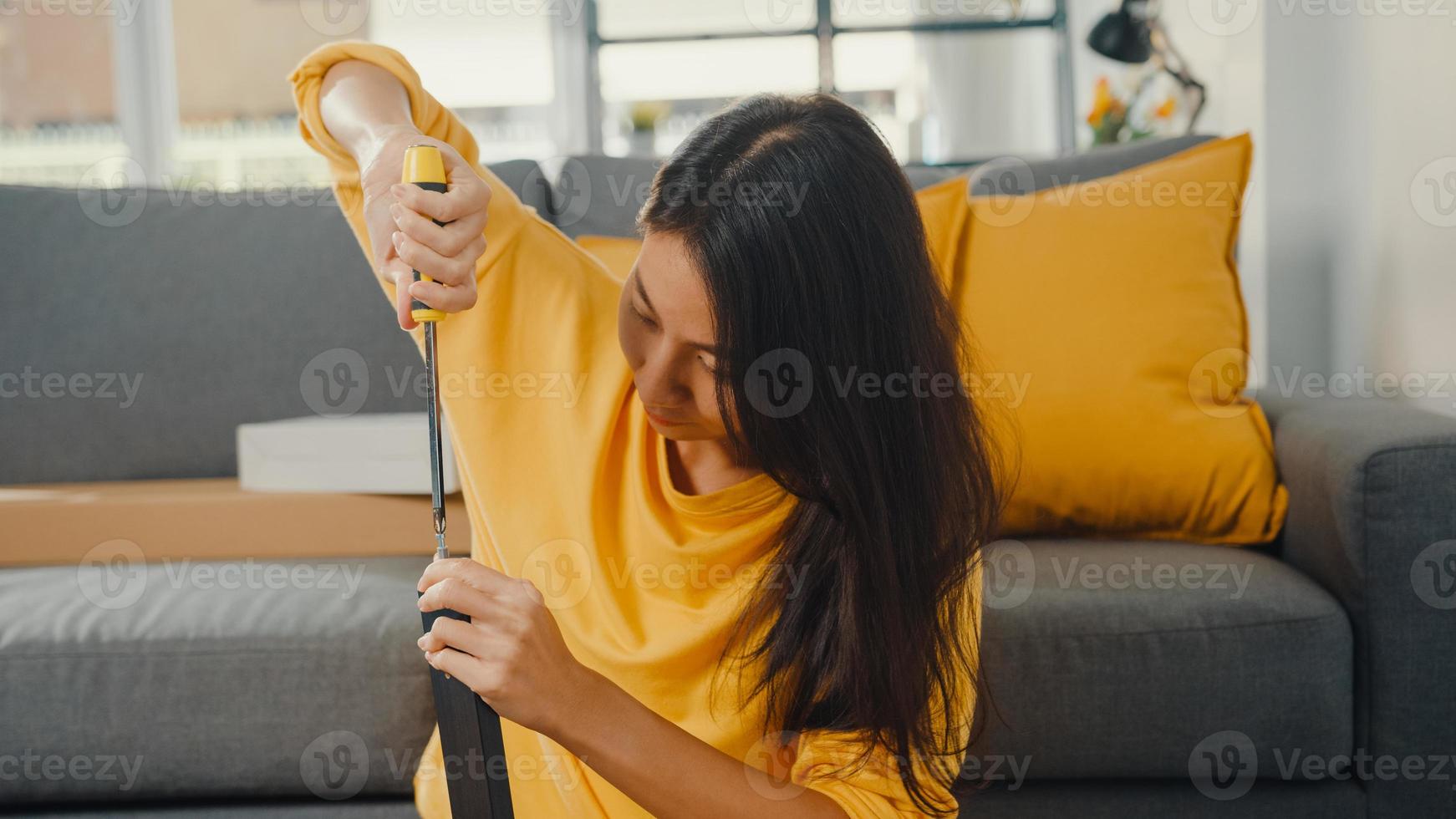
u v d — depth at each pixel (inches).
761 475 31.2
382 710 42.0
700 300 26.1
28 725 41.5
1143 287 51.2
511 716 24.9
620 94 140.7
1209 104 85.4
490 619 24.8
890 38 137.1
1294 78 71.8
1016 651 42.3
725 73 139.1
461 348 34.7
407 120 33.5
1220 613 42.3
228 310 59.2
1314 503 45.3
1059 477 49.6
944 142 137.4
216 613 43.4
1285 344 73.3
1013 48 136.5
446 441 45.5
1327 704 42.1
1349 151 67.7
